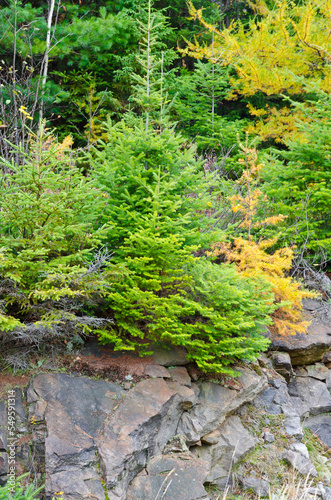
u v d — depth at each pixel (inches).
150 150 187.6
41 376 153.5
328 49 361.4
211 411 169.0
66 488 125.3
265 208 273.0
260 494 159.6
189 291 187.6
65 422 139.6
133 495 134.3
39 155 149.6
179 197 180.4
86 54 360.2
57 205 149.7
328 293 261.4
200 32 487.2
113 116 396.2
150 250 165.5
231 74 478.6
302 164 275.0
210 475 160.1
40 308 153.5
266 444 179.3
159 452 151.9
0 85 251.8
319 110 274.7
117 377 161.3
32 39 326.3
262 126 391.2
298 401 211.9
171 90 414.0
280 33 387.9
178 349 182.1
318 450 194.1
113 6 416.2
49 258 165.3
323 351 232.5
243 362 197.0
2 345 158.4
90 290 157.0
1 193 152.6
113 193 180.2
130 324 175.9
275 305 186.4
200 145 392.2
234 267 197.8
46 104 316.8
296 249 273.6
